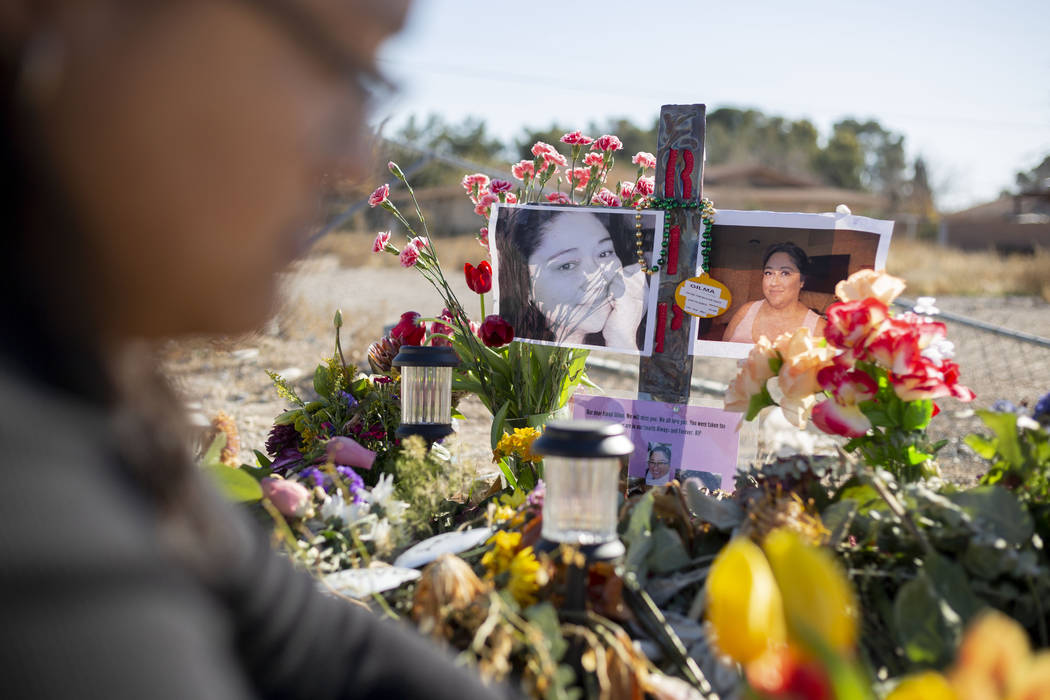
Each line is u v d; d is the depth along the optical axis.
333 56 0.49
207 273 0.48
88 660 0.37
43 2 0.41
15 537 0.37
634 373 6.88
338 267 18.33
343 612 0.82
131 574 0.40
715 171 41.62
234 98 0.46
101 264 0.46
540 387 2.44
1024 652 0.67
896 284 1.71
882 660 1.34
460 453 2.21
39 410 0.41
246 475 1.57
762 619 0.65
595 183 2.60
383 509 1.76
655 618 1.34
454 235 30.50
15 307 0.43
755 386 1.78
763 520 1.47
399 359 2.06
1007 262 23.02
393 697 0.80
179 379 0.67
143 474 0.48
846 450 1.77
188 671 0.40
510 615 1.18
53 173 0.43
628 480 2.18
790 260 2.14
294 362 6.80
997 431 1.59
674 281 2.22
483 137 40.53
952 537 1.43
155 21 0.43
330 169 0.54
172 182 0.45
